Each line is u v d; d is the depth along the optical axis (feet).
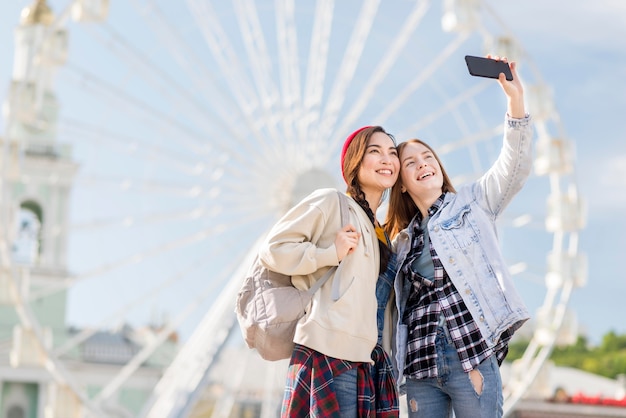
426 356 18.66
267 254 18.16
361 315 18.16
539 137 77.36
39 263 135.64
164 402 67.15
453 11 73.77
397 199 20.72
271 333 18.17
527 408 94.84
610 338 229.86
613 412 95.35
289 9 74.84
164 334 74.13
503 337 18.81
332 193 18.81
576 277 75.15
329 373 17.78
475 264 18.90
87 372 143.33
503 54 75.66
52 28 70.64
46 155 133.90
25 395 133.39
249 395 122.11
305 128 72.49
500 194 19.40
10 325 134.10
